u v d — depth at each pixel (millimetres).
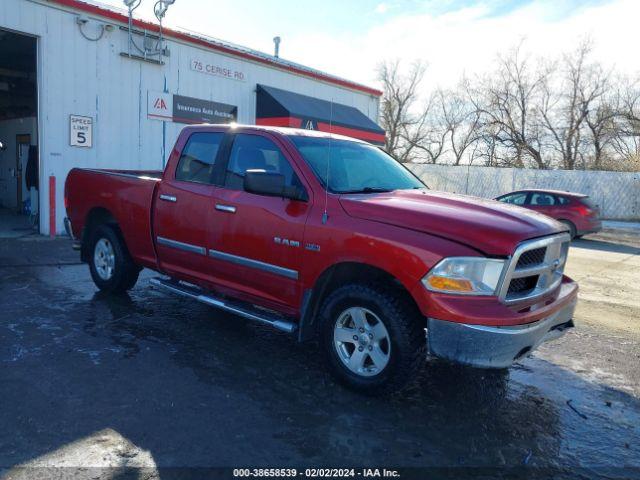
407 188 4930
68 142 11227
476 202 4262
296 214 4266
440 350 3527
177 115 13336
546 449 3406
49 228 11102
